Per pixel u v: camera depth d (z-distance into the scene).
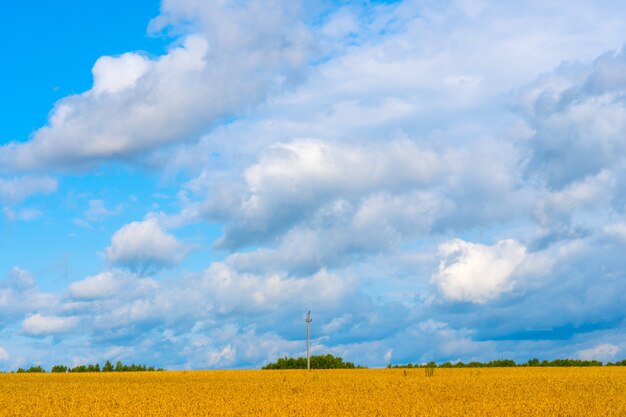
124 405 34.50
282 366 126.75
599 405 32.62
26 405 34.97
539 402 34.03
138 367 115.31
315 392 42.44
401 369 98.56
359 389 45.03
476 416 29.58
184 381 61.69
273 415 30.44
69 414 31.62
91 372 106.19
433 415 29.53
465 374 71.12
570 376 62.78
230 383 55.69
